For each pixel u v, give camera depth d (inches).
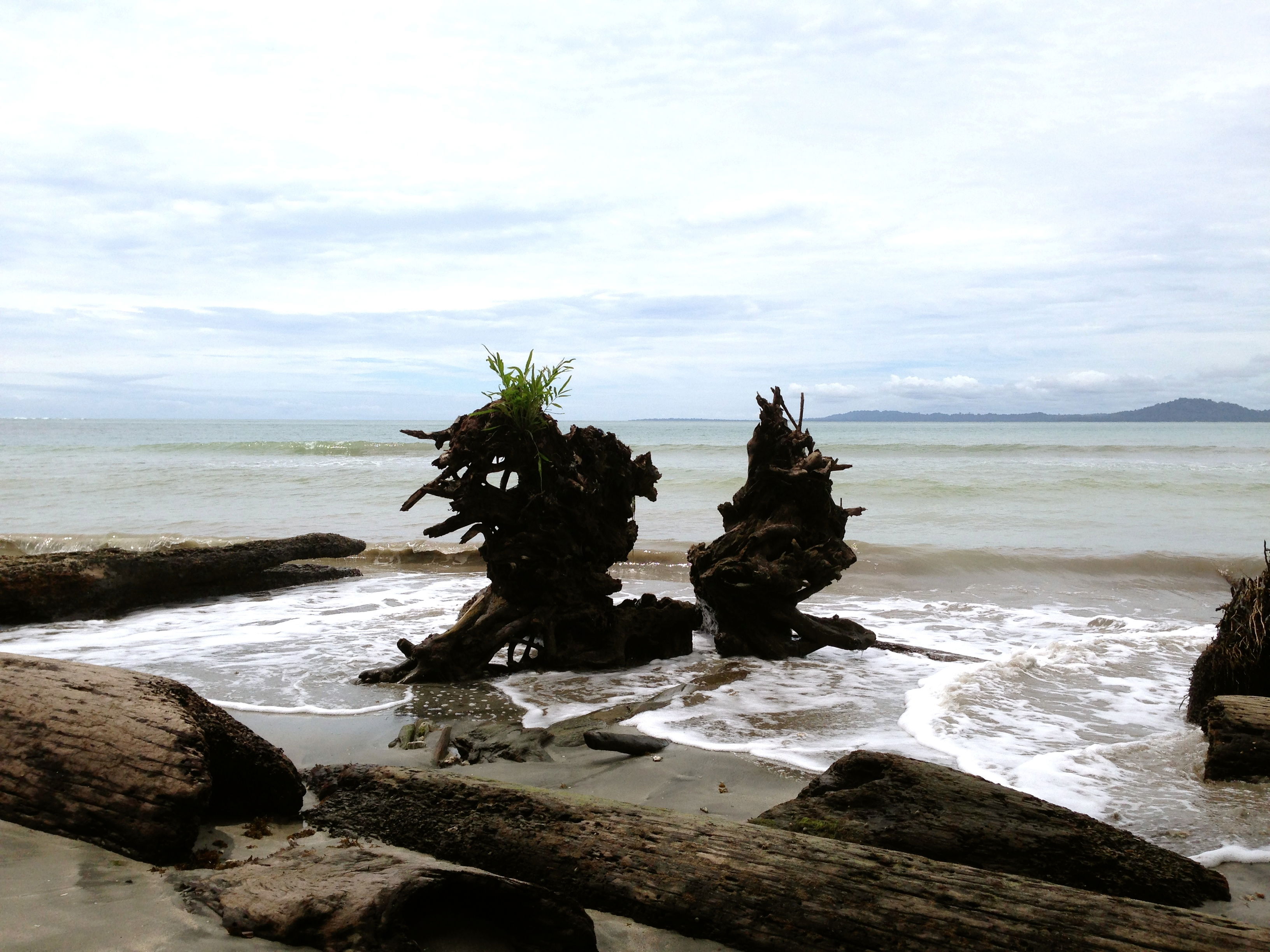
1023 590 506.0
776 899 129.0
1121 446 2032.5
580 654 324.8
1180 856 153.3
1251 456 1764.3
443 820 159.2
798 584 338.0
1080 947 114.3
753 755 223.3
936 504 889.5
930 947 118.3
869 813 159.2
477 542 644.1
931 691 279.6
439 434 316.2
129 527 730.2
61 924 124.1
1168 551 609.9
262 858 141.4
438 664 300.8
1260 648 238.4
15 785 162.6
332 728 249.9
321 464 1423.5
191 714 169.8
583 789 198.4
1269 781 200.4
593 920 136.5
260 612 438.9
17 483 1046.4
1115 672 310.2
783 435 357.4
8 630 394.3
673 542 650.2
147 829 147.9
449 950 119.0
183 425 5575.8
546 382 322.7
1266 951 110.9
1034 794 195.3
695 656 351.3
